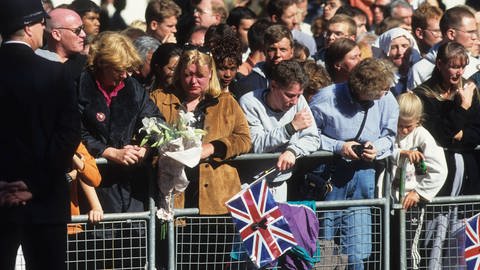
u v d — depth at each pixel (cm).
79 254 2066
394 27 2980
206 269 2131
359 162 2189
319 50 2938
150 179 2061
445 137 2280
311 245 2155
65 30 2173
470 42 2634
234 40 2208
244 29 2809
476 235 2281
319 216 2184
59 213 1756
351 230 2192
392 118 2203
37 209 1744
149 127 1984
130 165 2044
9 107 1734
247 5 3566
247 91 2342
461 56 2297
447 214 2273
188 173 2116
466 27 2622
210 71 2102
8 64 1741
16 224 1734
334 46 2366
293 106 2170
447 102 2295
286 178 2166
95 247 2058
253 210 2119
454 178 2291
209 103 2105
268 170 2120
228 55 2194
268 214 2123
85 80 2017
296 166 2206
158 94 2109
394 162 2219
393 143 2206
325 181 2186
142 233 2075
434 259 2278
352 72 2178
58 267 1759
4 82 1733
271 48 2342
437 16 2872
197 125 2088
